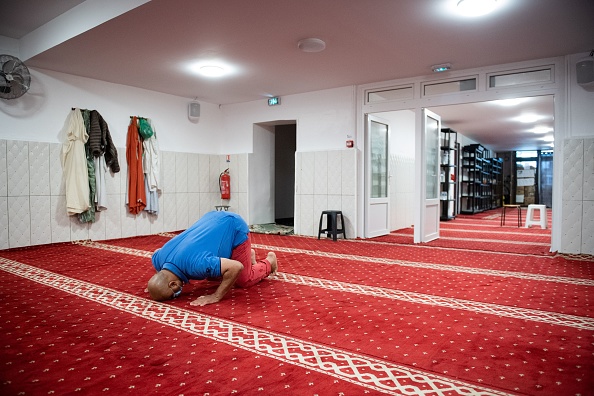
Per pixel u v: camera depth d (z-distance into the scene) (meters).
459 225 11.94
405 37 5.73
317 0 4.60
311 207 8.95
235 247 4.05
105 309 3.52
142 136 8.67
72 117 7.53
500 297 3.91
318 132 8.96
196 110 9.78
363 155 8.51
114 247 7.13
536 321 3.20
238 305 3.63
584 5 4.67
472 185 16.98
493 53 6.41
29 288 4.24
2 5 5.70
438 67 7.07
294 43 6.02
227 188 10.29
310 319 3.25
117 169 8.11
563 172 6.51
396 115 10.34
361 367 2.37
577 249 6.46
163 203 9.21
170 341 2.78
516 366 2.38
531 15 4.95
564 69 6.48
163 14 4.99
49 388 2.12
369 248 7.14
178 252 3.77
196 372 2.30
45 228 7.22
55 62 6.93
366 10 4.85
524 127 14.47
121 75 7.76
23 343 2.74
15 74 6.59
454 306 3.61
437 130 8.88
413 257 6.21
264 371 2.31
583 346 2.69
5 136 6.80
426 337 2.85
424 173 7.82
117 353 2.57
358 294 4.02
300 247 7.23
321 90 8.91
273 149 10.80
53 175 7.32
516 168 25.19
